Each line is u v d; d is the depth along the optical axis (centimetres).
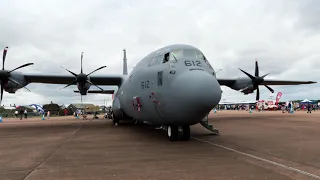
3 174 480
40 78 1791
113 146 823
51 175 472
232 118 2327
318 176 450
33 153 712
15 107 5750
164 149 755
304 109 5809
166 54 941
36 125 1892
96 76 1786
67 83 2016
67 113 5962
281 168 510
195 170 499
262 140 929
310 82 2355
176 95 804
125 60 2295
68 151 739
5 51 1555
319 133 1134
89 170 508
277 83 2395
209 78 802
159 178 444
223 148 763
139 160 601
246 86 2086
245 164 548
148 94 968
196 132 1217
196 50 941
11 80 1566
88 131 1354
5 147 830
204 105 772
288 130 1266
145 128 1505
